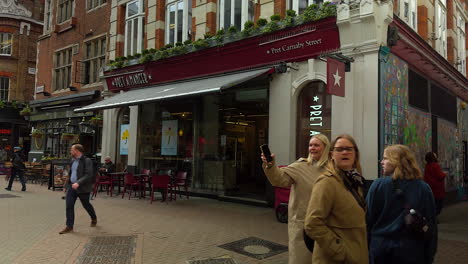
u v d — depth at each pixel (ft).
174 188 38.78
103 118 48.85
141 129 44.98
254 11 34.06
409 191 9.10
